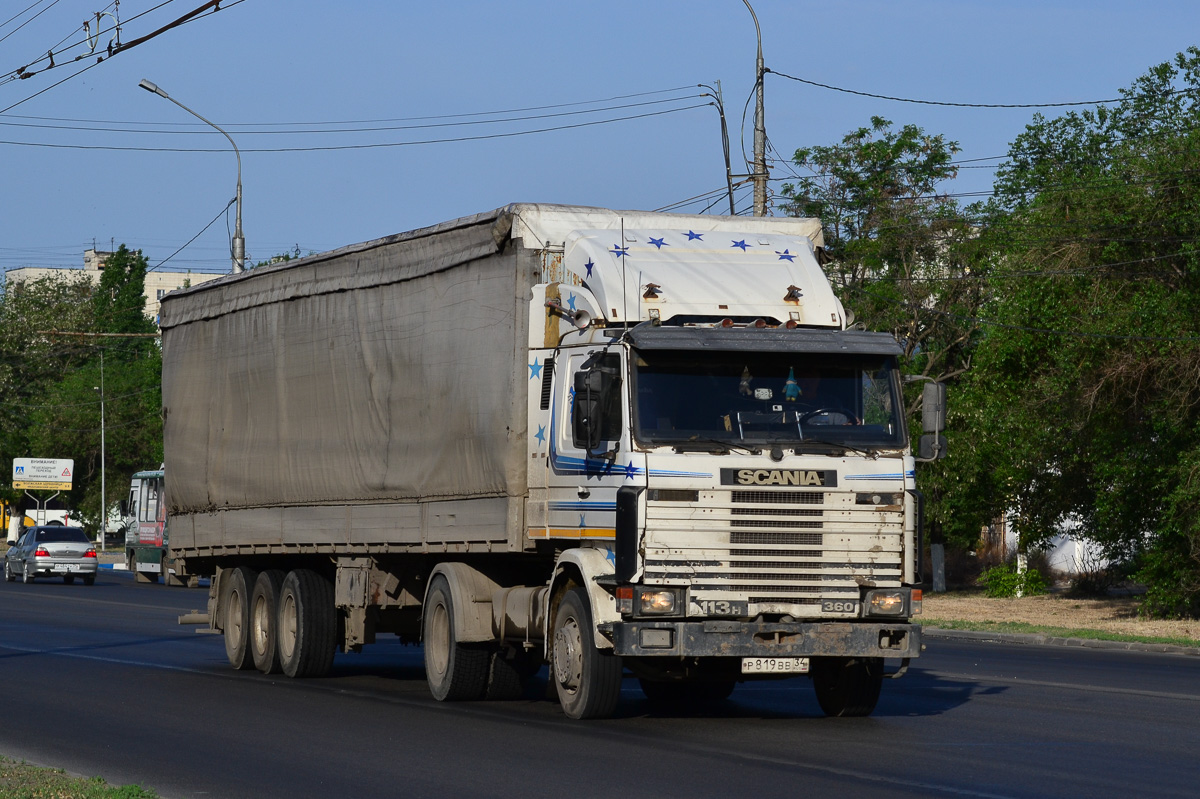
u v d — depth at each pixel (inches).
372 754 510.9
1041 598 1651.1
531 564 655.1
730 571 546.0
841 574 556.1
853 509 558.9
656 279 582.9
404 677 818.2
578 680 585.9
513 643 647.8
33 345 4099.4
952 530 1676.9
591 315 580.4
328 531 761.6
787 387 563.5
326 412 765.9
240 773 474.9
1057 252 1284.4
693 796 424.5
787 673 569.6
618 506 542.9
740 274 596.7
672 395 552.4
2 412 3880.4
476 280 644.1
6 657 925.2
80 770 483.5
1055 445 1368.1
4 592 1823.3
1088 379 1256.2
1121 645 1111.6
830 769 472.4
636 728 574.9
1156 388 1241.4
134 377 4030.5
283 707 657.0
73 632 1152.2
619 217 630.5
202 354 911.7
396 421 703.1
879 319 1704.0
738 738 546.3
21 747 536.4
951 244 1704.0
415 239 689.6
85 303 4517.7
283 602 808.9
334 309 761.0
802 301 593.3
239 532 858.1
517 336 613.6
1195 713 645.9
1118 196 1245.7
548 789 438.0
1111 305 1246.3
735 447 549.3
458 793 433.4
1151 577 1301.7
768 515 550.9
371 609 744.3
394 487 701.9
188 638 1106.1
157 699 691.4
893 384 576.1
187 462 927.0
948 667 896.3
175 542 947.3
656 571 539.5
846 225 1800.0
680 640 539.2
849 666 604.1
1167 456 1232.8
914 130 1793.8
